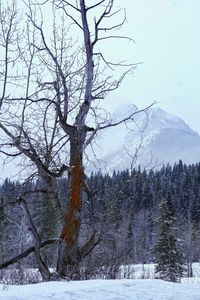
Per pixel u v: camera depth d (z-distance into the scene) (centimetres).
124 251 1320
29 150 1349
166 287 905
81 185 1300
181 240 4638
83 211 1361
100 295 759
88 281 938
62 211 1359
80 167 1305
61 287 810
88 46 1377
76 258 1258
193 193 8944
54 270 1347
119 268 1278
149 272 1336
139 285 901
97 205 1361
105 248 1317
